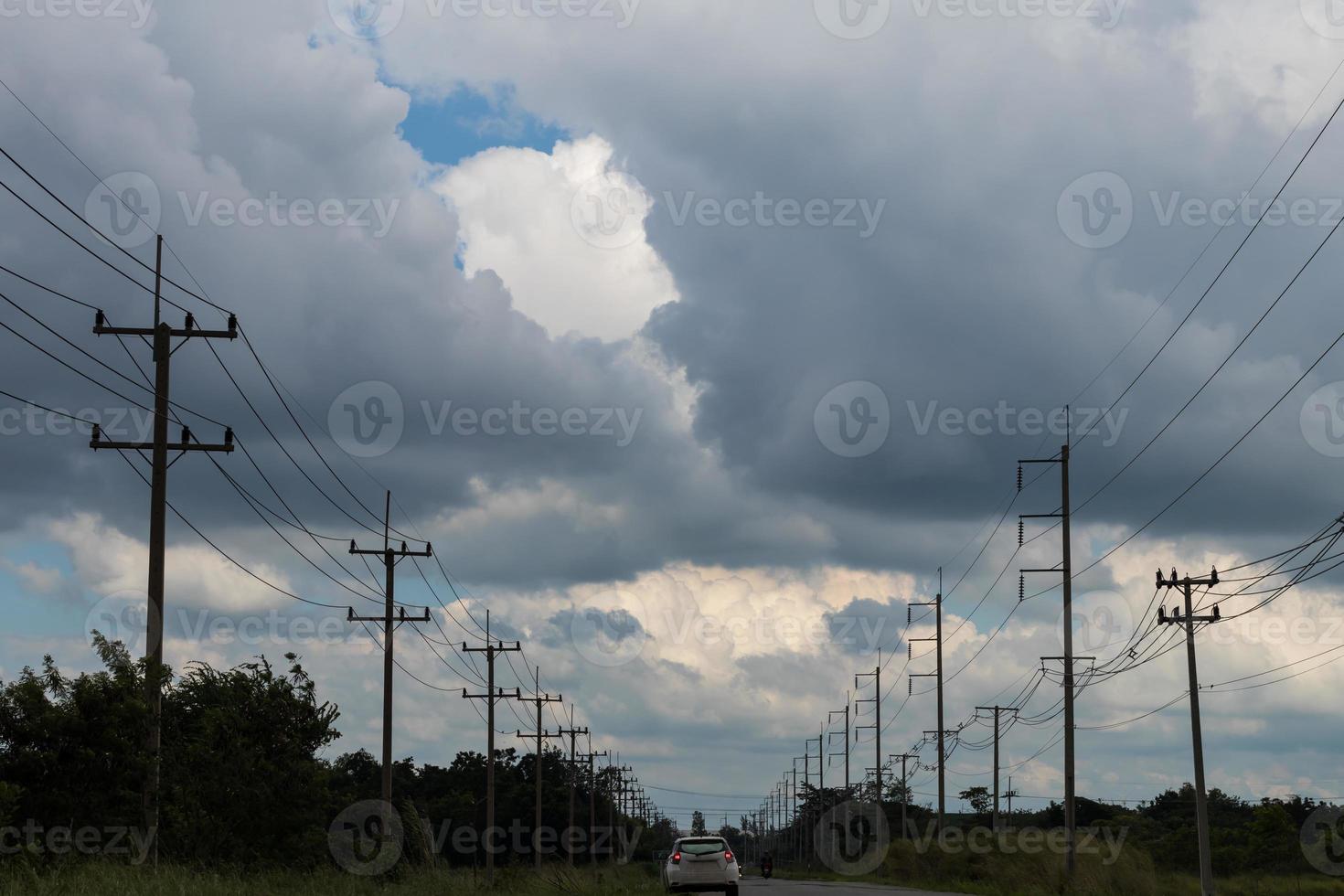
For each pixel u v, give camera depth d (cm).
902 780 10856
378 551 4959
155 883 2344
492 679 6800
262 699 3459
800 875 12025
